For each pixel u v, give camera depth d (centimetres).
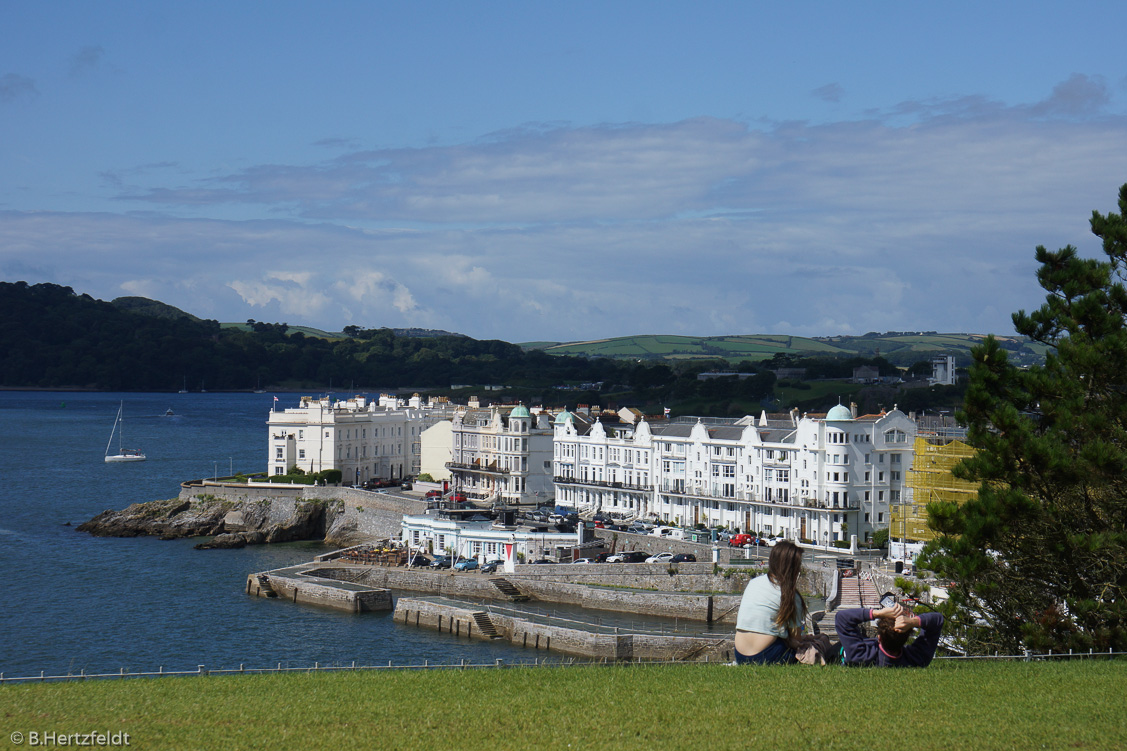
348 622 13225
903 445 16312
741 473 17512
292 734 3009
